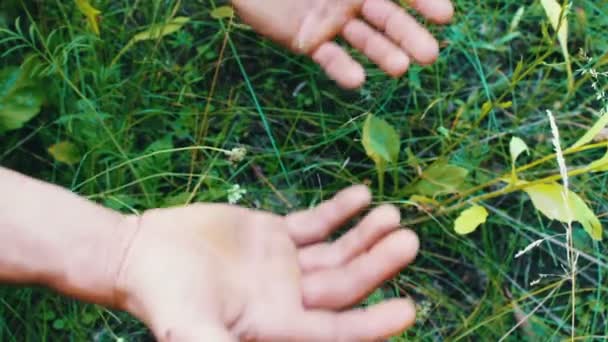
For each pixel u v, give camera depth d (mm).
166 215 760
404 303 733
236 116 963
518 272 930
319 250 770
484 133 966
